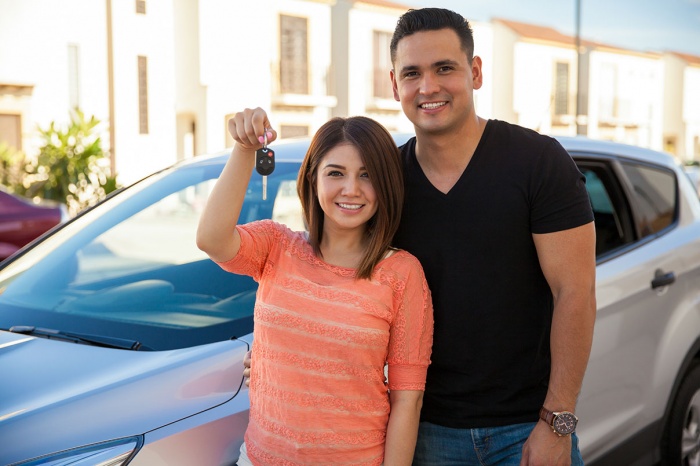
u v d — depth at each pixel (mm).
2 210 6516
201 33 19203
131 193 2885
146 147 17547
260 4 20422
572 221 1794
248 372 1849
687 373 3293
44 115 15781
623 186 3162
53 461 1634
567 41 29109
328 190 1723
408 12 1865
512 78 27406
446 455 1927
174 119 18047
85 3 16312
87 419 1725
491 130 1867
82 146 11016
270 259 1781
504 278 1838
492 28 27406
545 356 1935
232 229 1724
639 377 2943
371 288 1682
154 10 17391
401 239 1889
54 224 6758
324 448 1650
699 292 3303
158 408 1753
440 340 1877
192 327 2133
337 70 22500
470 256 1834
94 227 2742
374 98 23469
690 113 36000
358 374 1655
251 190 2590
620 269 2893
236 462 1769
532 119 28203
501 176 1822
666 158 3508
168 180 2867
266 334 1695
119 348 2080
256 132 1657
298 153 2709
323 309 1663
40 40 15617
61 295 2418
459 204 1836
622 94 32812
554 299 1840
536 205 1807
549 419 1804
